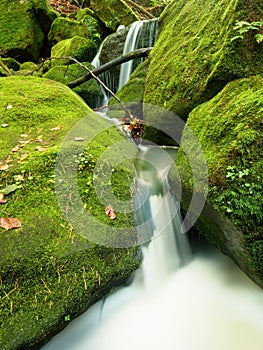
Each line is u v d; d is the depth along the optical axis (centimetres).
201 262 314
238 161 242
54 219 248
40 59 978
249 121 252
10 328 200
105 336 243
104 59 793
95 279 230
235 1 349
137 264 255
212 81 348
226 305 270
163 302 272
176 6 601
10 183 274
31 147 323
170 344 242
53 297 215
